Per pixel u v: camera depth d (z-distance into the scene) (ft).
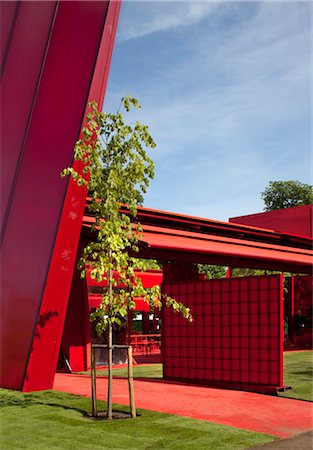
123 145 28.22
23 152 37.65
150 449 20.74
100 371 50.31
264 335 37.29
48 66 37.40
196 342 41.55
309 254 76.48
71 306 51.52
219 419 26.91
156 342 73.20
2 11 40.27
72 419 26.21
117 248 27.37
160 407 30.09
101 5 35.55
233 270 109.29
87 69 35.29
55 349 36.19
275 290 37.11
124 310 28.02
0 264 37.09
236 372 38.55
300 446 21.53
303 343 86.07
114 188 28.37
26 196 36.94
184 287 43.16
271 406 30.96
